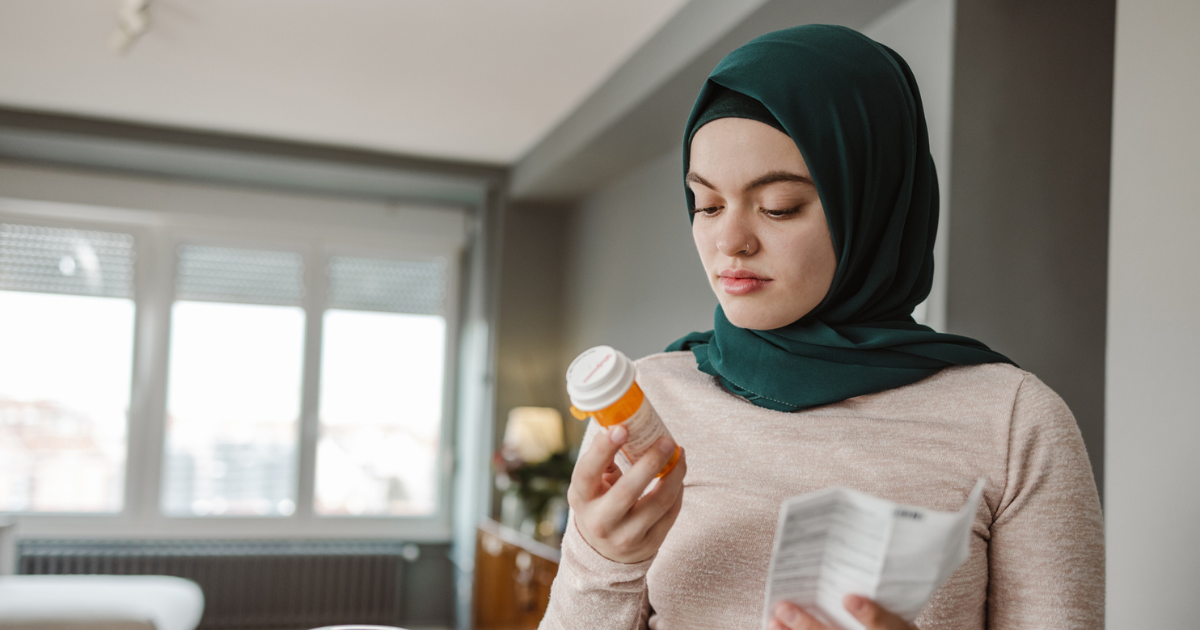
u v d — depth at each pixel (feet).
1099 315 6.61
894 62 2.88
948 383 2.61
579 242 15.37
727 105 2.57
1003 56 6.54
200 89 12.16
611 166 13.12
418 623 16.61
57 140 13.66
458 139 14.19
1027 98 6.58
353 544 16.10
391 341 17.08
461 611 15.66
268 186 16.39
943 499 2.45
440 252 17.46
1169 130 4.03
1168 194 4.02
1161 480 3.93
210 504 15.79
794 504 1.76
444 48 10.45
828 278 2.62
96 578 11.94
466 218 17.35
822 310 2.74
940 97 6.51
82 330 15.35
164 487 15.55
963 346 2.68
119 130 13.62
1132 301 4.15
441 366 17.39
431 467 17.15
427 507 17.07
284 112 13.06
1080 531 2.38
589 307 14.71
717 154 2.55
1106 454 4.24
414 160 15.20
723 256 2.62
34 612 10.39
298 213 16.24
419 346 17.26
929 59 6.68
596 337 14.33
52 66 11.44
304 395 16.38
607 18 9.51
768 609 1.86
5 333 14.99
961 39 6.45
